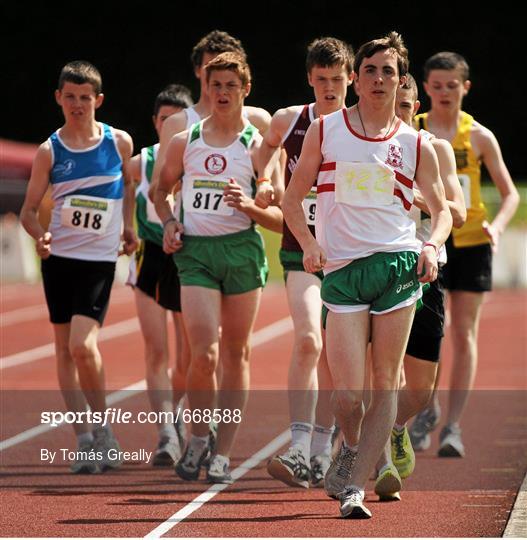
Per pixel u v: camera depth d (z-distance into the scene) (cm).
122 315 7169
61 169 2922
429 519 2234
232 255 2652
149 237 3055
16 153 11150
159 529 2155
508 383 4434
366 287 2150
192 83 14312
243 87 2678
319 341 2572
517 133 14462
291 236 2647
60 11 14288
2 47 14250
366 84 2150
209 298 2644
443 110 3139
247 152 2697
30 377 4625
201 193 2677
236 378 2709
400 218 2175
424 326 2475
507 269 9231
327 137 2183
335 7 14450
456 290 3133
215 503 2406
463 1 14425
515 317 7175
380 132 2173
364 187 2156
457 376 3072
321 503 2398
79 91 2906
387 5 14450
